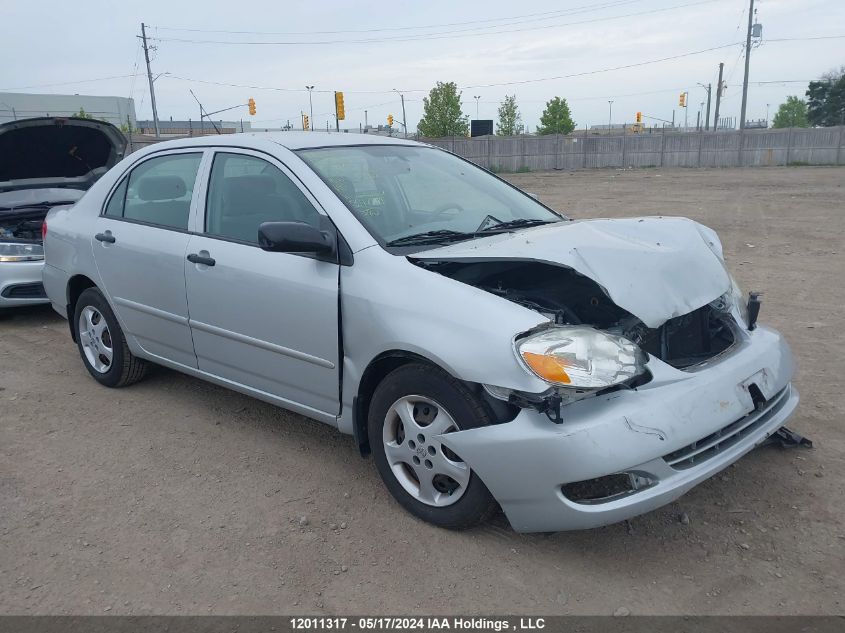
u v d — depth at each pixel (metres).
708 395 2.91
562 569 2.95
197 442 4.20
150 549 3.15
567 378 2.70
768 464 3.75
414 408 3.21
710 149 40.38
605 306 3.32
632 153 41.97
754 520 3.26
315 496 3.57
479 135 49.06
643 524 3.25
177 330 4.30
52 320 7.15
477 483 3.00
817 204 17.06
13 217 7.12
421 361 3.11
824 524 3.21
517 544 3.12
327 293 3.38
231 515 3.41
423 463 3.18
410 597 2.81
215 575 2.96
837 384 4.82
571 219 4.33
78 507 3.50
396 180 3.95
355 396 3.39
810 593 2.77
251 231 3.84
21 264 6.71
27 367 5.60
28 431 4.38
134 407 4.73
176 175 4.37
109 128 7.04
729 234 12.11
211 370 4.21
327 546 3.15
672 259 3.17
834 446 3.93
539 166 43.59
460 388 2.94
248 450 4.09
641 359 2.90
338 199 3.52
